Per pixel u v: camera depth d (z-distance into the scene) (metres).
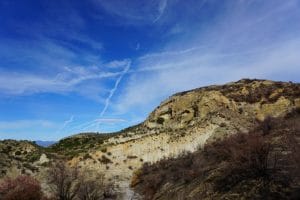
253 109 78.50
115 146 71.38
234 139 38.56
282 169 26.25
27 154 67.38
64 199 44.75
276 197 23.25
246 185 26.02
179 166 48.00
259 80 91.38
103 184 52.62
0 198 39.62
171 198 35.44
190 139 69.88
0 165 51.06
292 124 41.69
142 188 52.84
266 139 35.53
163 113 92.06
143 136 75.25
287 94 79.25
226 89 90.00
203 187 30.61
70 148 83.88
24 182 41.84
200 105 86.12
